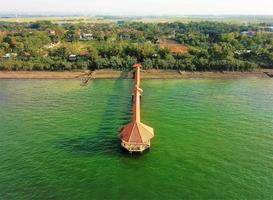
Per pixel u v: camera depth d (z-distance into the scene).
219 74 172.12
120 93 135.00
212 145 86.81
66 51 194.75
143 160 78.44
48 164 76.19
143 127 83.69
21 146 85.31
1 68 171.50
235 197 64.56
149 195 65.00
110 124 100.38
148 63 176.50
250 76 170.25
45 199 63.34
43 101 123.50
